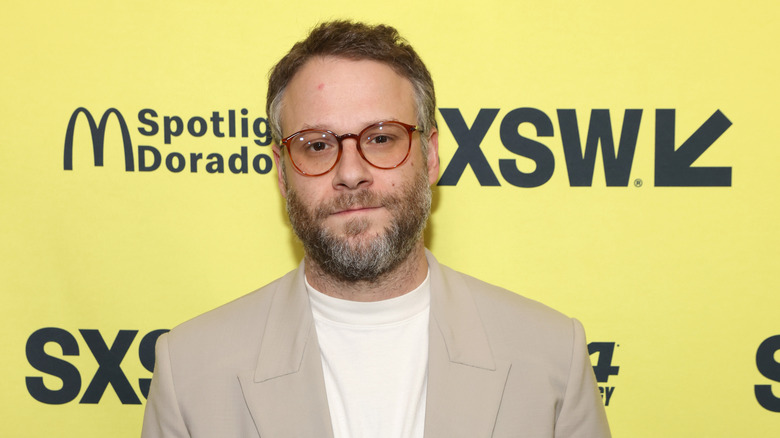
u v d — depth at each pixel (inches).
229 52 53.3
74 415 54.2
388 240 37.7
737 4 52.1
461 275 46.5
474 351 40.2
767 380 53.1
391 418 37.4
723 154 52.8
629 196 53.3
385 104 38.4
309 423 37.6
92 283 53.9
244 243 54.2
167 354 41.9
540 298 53.9
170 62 53.3
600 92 53.0
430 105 42.4
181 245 54.1
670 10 52.4
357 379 38.7
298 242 54.2
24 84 53.1
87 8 53.0
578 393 41.0
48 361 54.1
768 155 52.6
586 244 53.6
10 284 53.7
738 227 52.9
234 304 44.8
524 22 52.9
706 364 53.3
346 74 38.5
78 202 53.7
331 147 38.0
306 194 38.4
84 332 54.1
